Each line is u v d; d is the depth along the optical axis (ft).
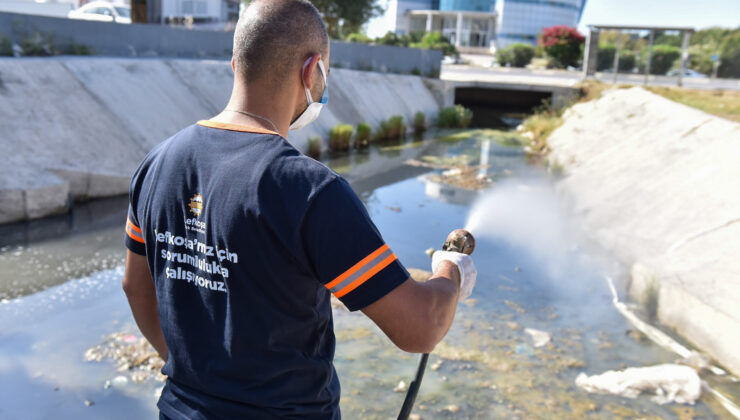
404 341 4.03
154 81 36.32
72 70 31.63
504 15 269.85
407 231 24.61
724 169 21.89
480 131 62.03
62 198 24.93
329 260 3.82
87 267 19.27
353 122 52.01
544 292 18.33
